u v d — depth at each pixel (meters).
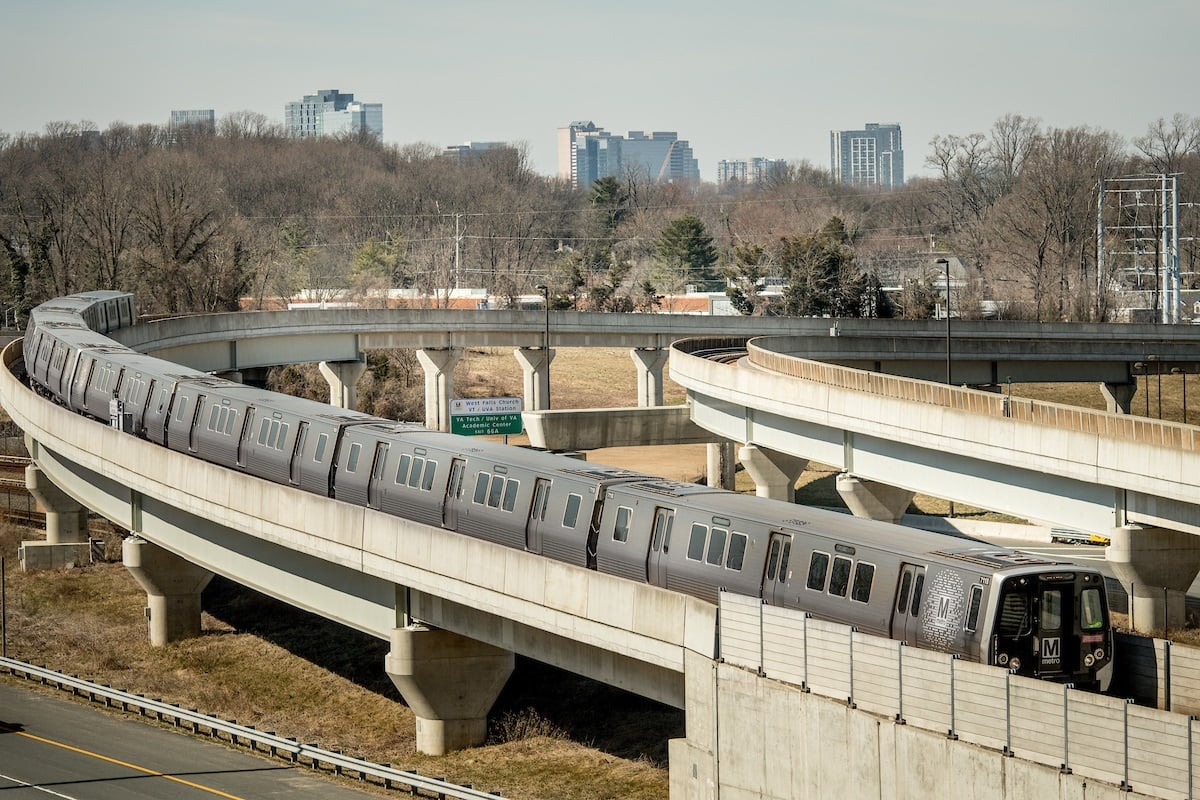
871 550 40.62
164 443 67.88
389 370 163.38
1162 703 38.72
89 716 55.19
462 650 53.09
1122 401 130.00
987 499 71.62
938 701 35.59
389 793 46.66
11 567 86.62
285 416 60.75
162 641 70.62
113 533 94.50
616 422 101.50
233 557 62.62
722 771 40.72
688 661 41.59
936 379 125.19
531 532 49.06
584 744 53.19
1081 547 87.81
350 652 66.56
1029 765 33.53
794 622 38.88
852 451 81.00
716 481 110.38
